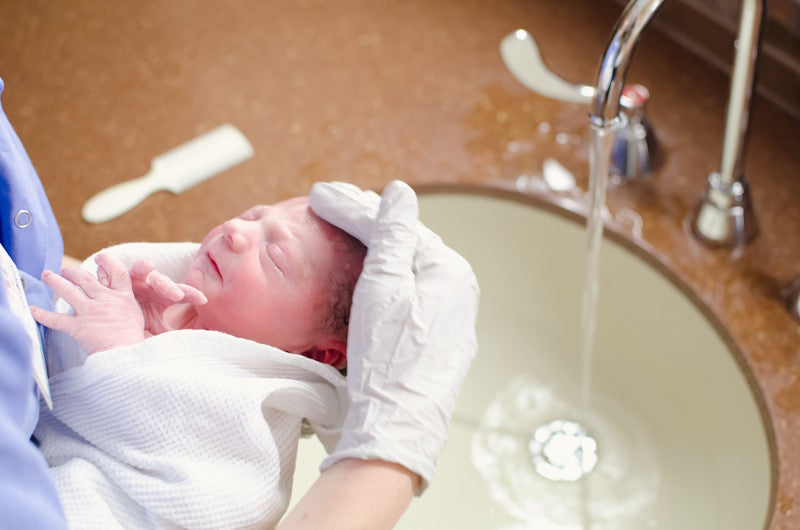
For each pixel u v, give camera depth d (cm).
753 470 92
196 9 132
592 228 94
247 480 71
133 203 110
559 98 119
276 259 83
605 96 81
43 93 123
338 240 85
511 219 113
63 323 72
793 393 93
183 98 121
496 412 109
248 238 84
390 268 75
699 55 121
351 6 132
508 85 121
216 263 84
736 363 97
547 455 105
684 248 105
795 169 109
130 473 70
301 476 101
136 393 71
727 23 116
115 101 121
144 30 130
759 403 94
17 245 75
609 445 105
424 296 75
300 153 115
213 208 110
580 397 108
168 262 87
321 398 79
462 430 108
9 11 134
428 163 114
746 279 102
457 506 102
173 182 112
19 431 56
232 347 76
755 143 112
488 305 114
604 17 127
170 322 87
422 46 126
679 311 104
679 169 111
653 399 105
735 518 91
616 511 100
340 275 85
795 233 104
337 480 68
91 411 73
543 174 112
